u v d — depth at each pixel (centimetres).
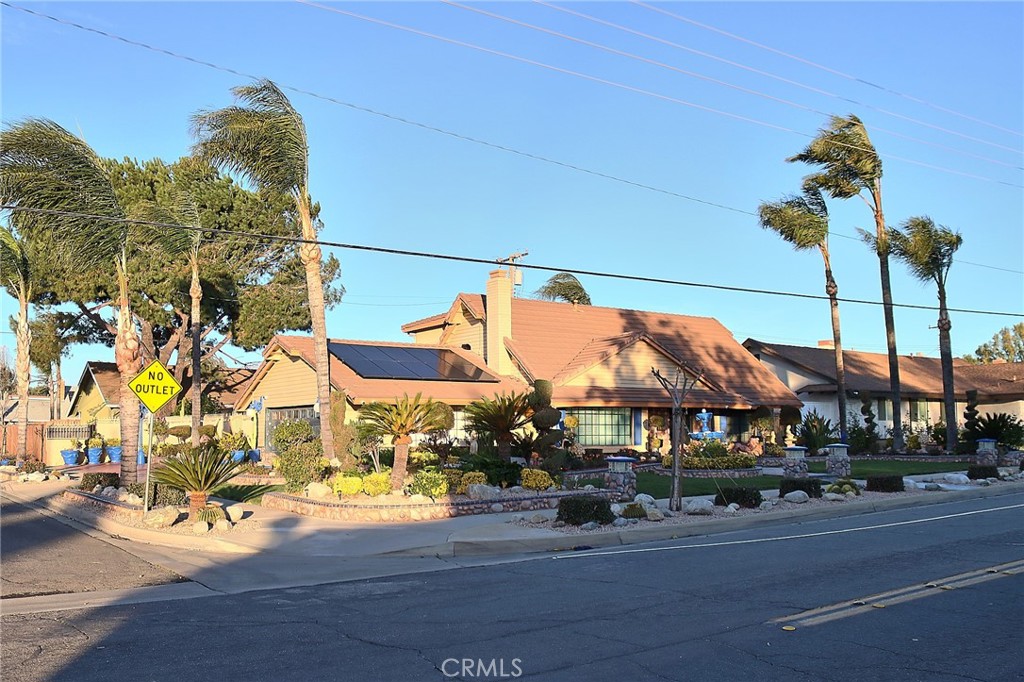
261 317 3975
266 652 749
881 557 1232
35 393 7025
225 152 2239
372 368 2870
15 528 1709
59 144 1891
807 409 4431
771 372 4169
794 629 802
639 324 3806
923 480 2553
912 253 3519
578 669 679
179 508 1758
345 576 1193
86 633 834
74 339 4247
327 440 2284
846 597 947
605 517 1594
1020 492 2373
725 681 642
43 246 2547
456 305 3519
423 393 2778
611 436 3197
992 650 724
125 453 2052
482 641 777
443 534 1488
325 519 1692
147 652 754
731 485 2294
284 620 888
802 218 3441
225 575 1196
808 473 2822
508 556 1364
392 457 2456
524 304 3562
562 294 5591
